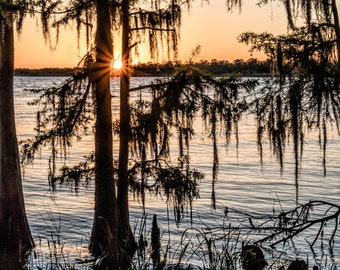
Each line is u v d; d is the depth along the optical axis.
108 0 16.03
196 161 46.16
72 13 16.36
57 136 16.31
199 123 72.81
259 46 7.66
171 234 20.53
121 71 15.84
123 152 16.08
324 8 7.65
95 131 16.84
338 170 40.59
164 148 15.43
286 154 47.81
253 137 62.62
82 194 32.34
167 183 15.50
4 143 18.67
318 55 7.34
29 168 42.09
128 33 15.85
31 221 25.30
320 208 27.31
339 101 7.26
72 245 19.34
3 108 18.55
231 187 35.34
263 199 31.66
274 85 7.76
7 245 17.78
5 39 18.02
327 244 18.50
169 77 15.21
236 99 13.64
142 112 15.86
